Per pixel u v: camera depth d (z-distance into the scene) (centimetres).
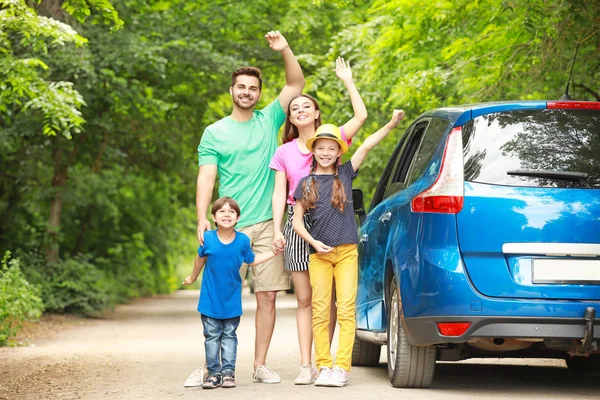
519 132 708
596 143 704
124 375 969
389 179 887
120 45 2367
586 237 678
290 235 830
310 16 2567
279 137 2583
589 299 671
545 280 674
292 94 884
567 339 676
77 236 3409
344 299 800
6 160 2694
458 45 1558
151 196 3744
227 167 857
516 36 1428
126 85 2439
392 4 1603
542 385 791
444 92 1720
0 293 1627
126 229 3781
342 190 803
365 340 903
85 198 3006
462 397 708
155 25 2531
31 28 1314
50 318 2392
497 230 681
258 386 813
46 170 2788
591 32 1175
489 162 701
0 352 1380
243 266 850
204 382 809
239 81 857
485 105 723
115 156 2898
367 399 704
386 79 1886
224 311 806
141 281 3934
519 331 670
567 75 1366
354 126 848
